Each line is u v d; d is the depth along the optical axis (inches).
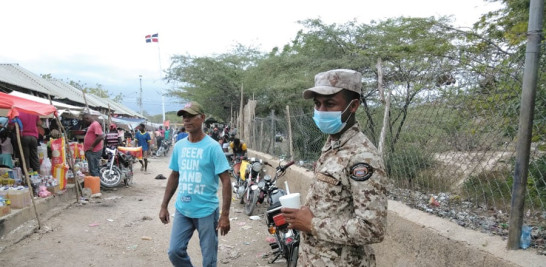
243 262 172.7
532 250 83.5
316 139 256.8
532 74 81.8
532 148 100.2
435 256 103.0
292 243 151.6
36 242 190.1
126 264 167.9
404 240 118.3
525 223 100.9
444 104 125.3
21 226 206.2
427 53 179.8
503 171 107.8
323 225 62.0
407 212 122.3
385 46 223.9
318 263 65.4
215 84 727.7
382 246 131.8
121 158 367.9
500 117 104.9
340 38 354.0
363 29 344.5
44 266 162.1
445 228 103.3
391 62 227.3
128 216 251.6
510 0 151.9
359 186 59.8
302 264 68.8
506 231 97.5
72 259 171.5
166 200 137.6
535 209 104.0
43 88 490.9
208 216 123.8
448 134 124.7
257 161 269.6
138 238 204.8
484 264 86.5
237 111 804.0
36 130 266.2
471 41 170.1
